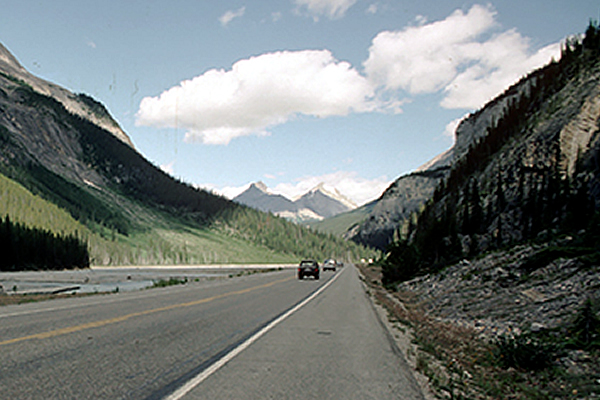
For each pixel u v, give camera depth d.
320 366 6.87
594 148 63.91
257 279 38.81
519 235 65.38
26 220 131.00
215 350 7.77
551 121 82.38
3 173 177.12
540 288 14.89
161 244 187.62
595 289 12.03
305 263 40.75
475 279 21.34
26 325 9.71
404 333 11.07
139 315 12.04
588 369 7.05
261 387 5.54
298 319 12.69
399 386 5.80
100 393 5.01
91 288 32.09
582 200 44.75
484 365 7.82
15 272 76.62
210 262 185.88
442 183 127.44
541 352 7.57
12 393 4.88
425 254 50.66
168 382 5.58
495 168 92.88
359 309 16.39
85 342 7.94
